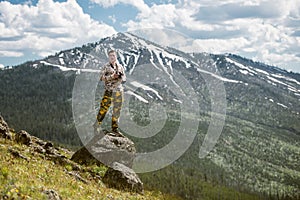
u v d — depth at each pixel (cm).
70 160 1645
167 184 13200
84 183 1392
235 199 17525
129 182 1584
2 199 836
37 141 1844
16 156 1355
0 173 1013
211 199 15725
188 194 14438
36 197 913
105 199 1217
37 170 1260
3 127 1656
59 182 1216
